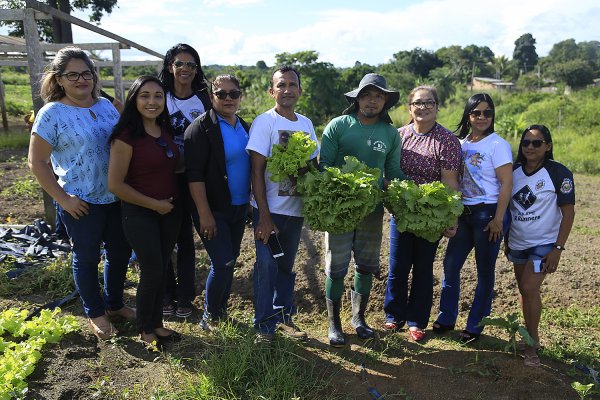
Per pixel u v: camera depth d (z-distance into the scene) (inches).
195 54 157.1
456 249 160.2
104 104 151.7
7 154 502.6
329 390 135.9
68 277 189.2
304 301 192.2
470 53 3469.5
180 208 146.6
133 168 136.3
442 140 153.5
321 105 971.9
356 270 162.9
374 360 152.2
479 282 159.8
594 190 434.9
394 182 148.3
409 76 1834.4
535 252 150.5
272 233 144.9
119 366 140.8
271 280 149.3
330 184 137.1
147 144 135.9
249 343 141.6
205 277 202.2
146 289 143.3
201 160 141.4
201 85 163.5
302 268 213.8
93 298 152.6
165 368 139.9
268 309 150.2
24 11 225.3
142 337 149.7
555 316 185.2
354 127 150.6
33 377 132.7
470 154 155.2
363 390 137.2
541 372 145.3
